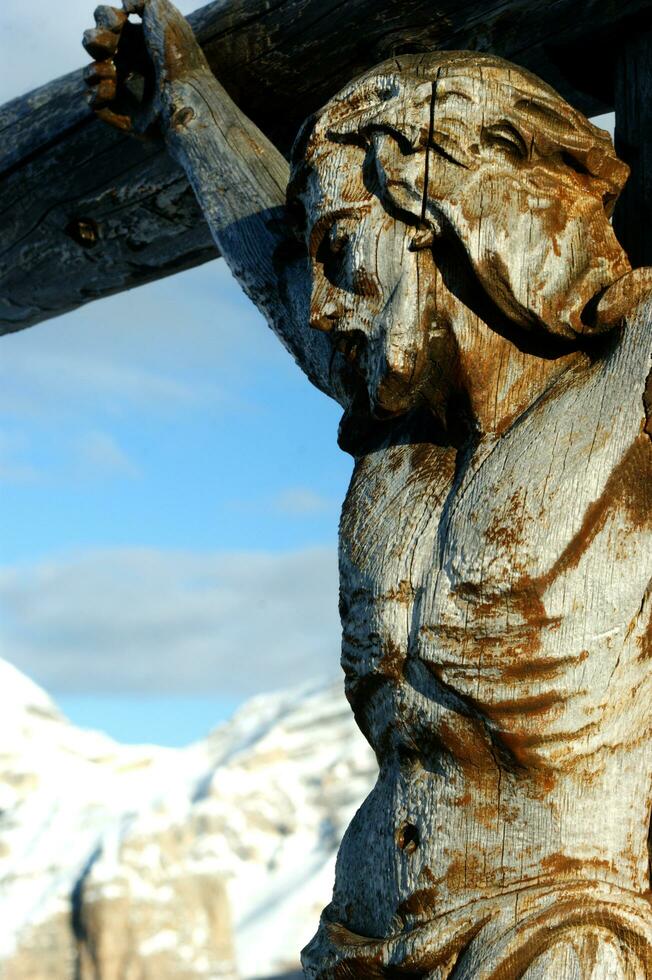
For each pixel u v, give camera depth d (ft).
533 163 4.57
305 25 6.45
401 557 4.56
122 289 7.97
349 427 5.10
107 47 6.53
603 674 4.32
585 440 4.41
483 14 6.08
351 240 4.66
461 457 4.69
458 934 4.31
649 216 5.64
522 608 4.33
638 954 4.24
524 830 4.34
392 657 4.50
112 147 7.18
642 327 4.46
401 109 4.58
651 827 4.41
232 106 6.43
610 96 6.21
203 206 6.18
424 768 4.51
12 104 7.54
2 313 8.31
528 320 4.52
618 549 4.35
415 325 4.57
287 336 5.66
